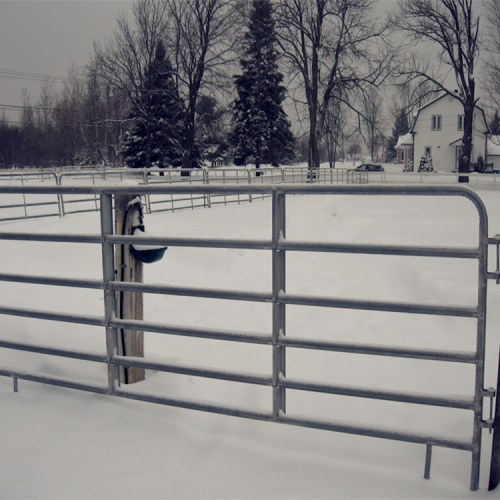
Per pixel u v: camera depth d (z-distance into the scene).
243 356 4.34
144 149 46.00
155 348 4.48
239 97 50.91
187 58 40.84
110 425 2.99
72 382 3.32
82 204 16.77
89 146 55.41
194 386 3.57
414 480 2.50
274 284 2.76
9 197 18.34
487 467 2.62
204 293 2.92
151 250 3.46
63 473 2.57
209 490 2.43
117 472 2.57
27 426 3.01
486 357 4.38
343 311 6.00
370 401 3.46
